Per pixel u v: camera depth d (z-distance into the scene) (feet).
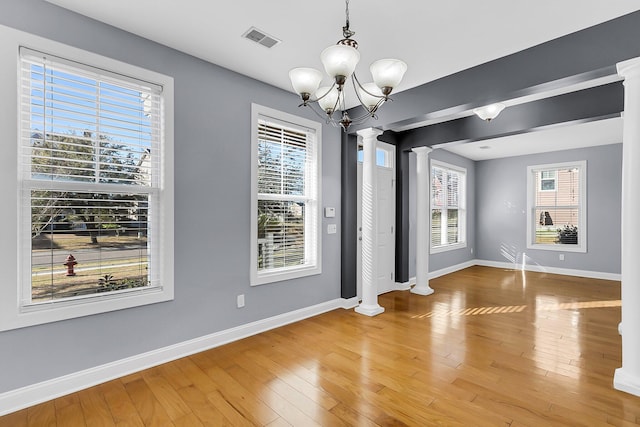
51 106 6.81
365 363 8.42
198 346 9.02
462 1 6.47
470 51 8.45
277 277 11.01
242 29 7.61
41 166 6.68
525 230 21.76
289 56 8.87
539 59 8.11
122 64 7.59
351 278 13.53
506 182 22.57
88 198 7.36
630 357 7.12
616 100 10.06
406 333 10.50
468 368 8.14
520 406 6.56
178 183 8.57
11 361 6.35
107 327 7.50
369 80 10.03
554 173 20.88
